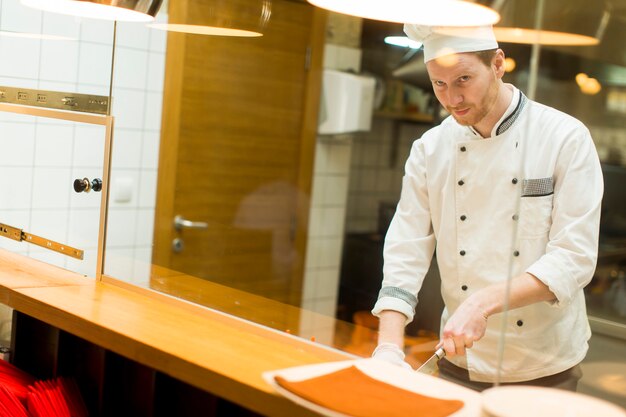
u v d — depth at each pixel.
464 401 1.31
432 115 4.51
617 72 2.57
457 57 1.74
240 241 3.93
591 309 2.54
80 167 2.32
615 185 2.66
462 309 1.67
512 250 1.33
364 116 4.40
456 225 1.95
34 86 2.52
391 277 1.97
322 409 1.24
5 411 1.81
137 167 3.25
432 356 1.64
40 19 2.48
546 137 1.82
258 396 1.37
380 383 1.38
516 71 1.83
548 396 1.24
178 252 3.52
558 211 1.78
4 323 2.55
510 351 1.76
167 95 3.36
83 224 2.31
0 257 2.48
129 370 1.89
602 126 2.68
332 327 1.83
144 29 2.93
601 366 1.79
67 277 2.26
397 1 1.47
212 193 3.71
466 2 1.42
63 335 2.00
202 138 3.60
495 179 1.87
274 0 3.85
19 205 2.56
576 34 2.48
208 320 1.86
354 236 4.55
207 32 2.45
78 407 1.89
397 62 4.37
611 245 2.68
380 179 4.64
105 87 2.30
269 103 3.97
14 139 2.55
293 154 4.19
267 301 2.02
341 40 4.26
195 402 1.77
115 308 1.91
